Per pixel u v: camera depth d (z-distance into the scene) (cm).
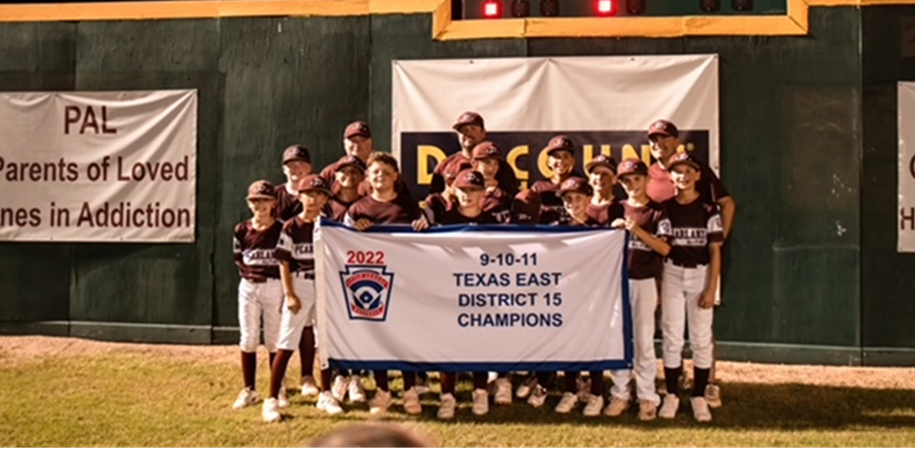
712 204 664
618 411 653
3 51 905
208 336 884
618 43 843
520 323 645
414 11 863
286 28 880
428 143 858
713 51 836
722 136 837
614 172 673
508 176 716
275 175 880
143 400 691
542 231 645
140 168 893
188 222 887
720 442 595
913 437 609
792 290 831
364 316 646
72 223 898
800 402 697
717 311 838
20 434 604
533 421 639
